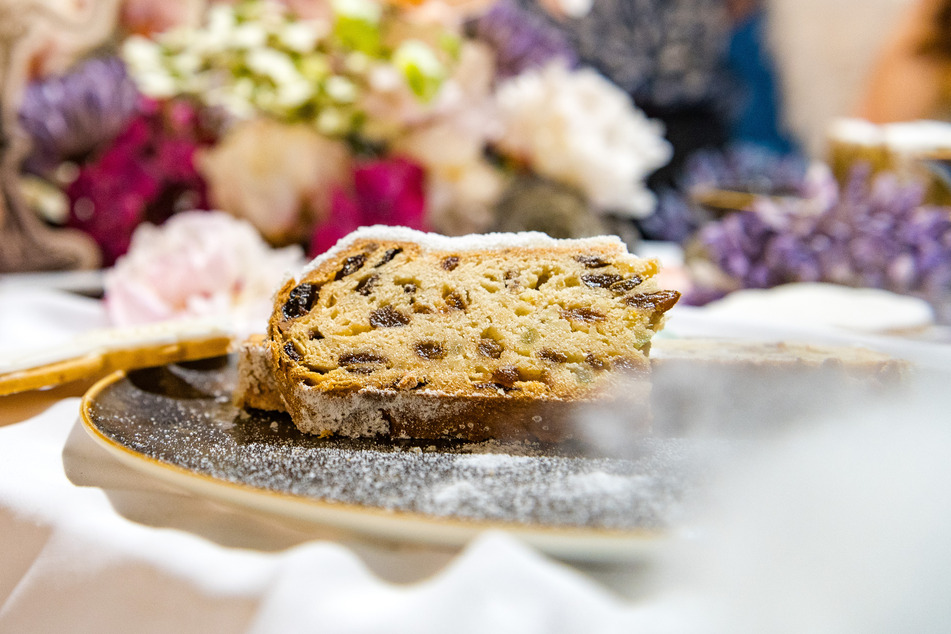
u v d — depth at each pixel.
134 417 0.45
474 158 0.71
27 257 0.76
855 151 0.75
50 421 0.46
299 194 0.68
